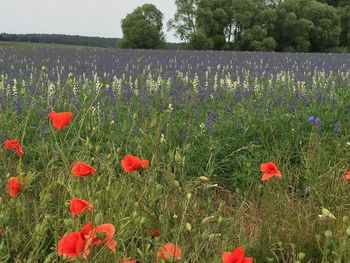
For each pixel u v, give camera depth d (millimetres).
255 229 3490
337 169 4461
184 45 62656
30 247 2904
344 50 63438
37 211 3059
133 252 2518
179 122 6176
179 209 2977
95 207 2754
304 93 8305
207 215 3117
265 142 5789
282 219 3498
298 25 60719
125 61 18484
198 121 6375
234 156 5570
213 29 60625
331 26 63438
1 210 2770
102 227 1927
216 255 2713
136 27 67000
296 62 18500
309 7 63625
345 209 3568
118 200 3092
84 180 3264
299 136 5703
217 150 5395
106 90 8281
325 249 2330
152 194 2869
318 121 5062
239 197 4543
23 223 2902
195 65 16812
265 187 4148
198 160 5391
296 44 62125
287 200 3902
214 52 29219
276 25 61125
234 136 5910
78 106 6859
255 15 60438
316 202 4090
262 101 7457
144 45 68000
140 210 2689
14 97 7793
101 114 5926
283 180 4414
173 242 2576
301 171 4953
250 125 5988
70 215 2838
